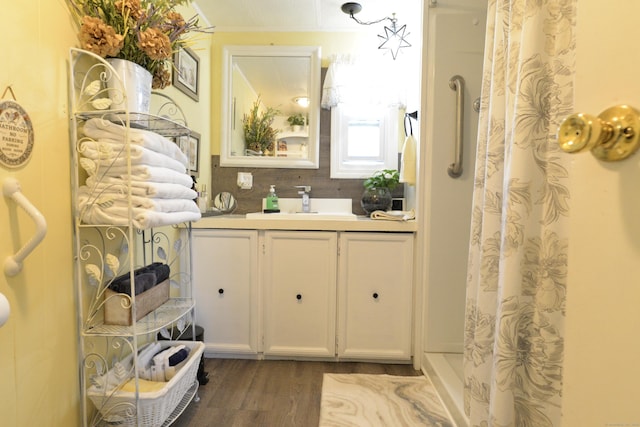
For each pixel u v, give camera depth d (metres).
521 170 0.85
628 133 0.38
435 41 1.76
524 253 0.86
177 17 1.23
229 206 2.33
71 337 1.07
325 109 2.35
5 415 0.85
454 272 1.79
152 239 1.49
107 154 1.03
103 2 1.09
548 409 0.86
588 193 0.45
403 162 1.98
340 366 1.83
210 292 1.85
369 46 2.33
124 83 1.09
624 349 0.40
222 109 2.34
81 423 1.11
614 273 0.41
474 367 1.04
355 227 1.80
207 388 1.60
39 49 0.93
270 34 2.34
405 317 1.82
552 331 0.84
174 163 1.23
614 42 0.41
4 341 0.85
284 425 1.35
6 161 0.83
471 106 1.78
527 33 0.84
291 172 2.37
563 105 0.81
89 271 1.07
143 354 1.35
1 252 0.83
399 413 1.43
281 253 1.83
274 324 1.85
